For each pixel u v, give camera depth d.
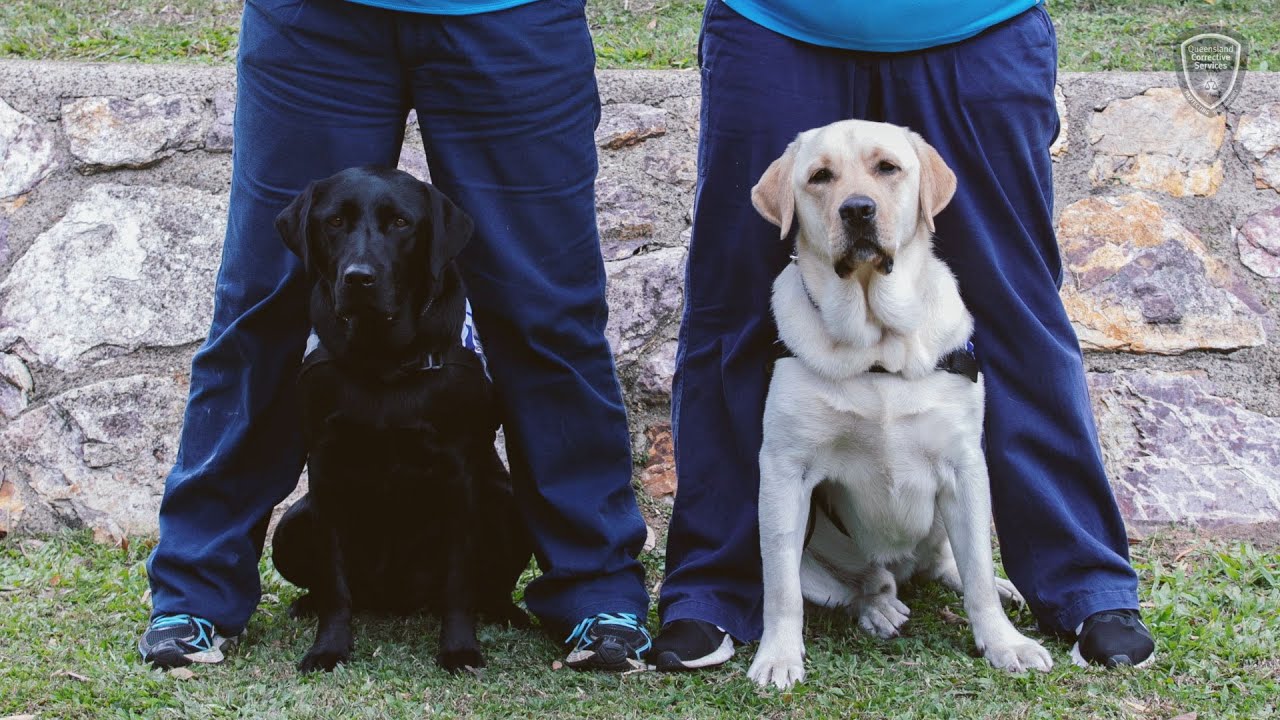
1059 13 5.45
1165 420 3.94
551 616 2.96
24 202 4.22
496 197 2.83
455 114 2.78
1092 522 2.93
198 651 2.79
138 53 5.01
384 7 2.69
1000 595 3.18
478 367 2.84
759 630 2.99
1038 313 2.92
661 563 3.62
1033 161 2.88
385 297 2.61
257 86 2.77
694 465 3.02
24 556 3.68
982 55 2.82
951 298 2.83
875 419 2.80
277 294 2.84
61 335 4.09
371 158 2.81
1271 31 5.12
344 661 2.78
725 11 2.88
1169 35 5.10
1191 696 2.56
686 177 4.32
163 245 4.18
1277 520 3.73
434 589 3.07
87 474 3.96
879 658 2.82
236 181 2.86
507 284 2.84
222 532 2.92
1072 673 2.68
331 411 2.74
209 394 2.92
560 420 2.94
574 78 2.83
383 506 2.87
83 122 4.27
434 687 2.68
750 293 2.97
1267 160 4.25
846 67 2.86
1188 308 4.09
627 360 4.14
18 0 5.55
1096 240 4.18
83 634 2.96
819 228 2.75
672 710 2.58
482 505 3.01
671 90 4.41
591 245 2.94
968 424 2.83
